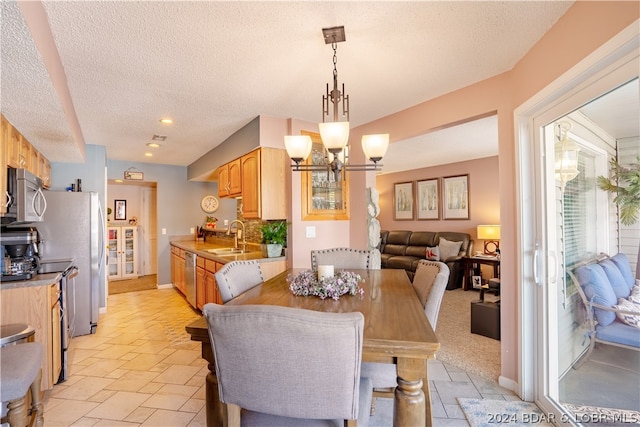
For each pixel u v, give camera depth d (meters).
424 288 1.84
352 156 3.60
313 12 1.60
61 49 1.87
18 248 2.47
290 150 2.02
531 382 2.12
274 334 0.94
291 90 2.57
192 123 3.39
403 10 1.60
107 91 2.51
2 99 1.91
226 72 2.24
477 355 2.80
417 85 2.50
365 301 1.66
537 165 2.07
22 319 2.13
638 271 1.49
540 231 2.06
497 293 3.96
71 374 2.51
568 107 1.73
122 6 1.51
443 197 6.32
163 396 2.19
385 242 7.06
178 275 5.14
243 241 4.33
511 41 1.90
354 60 2.10
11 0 1.06
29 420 1.62
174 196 5.78
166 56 2.00
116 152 4.73
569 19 1.62
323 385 0.97
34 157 3.07
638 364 1.58
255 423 1.14
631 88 1.35
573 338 1.93
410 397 1.15
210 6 1.53
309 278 1.90
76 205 3.36
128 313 4.18
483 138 4.29
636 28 1.20
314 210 3.45
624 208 1.51
